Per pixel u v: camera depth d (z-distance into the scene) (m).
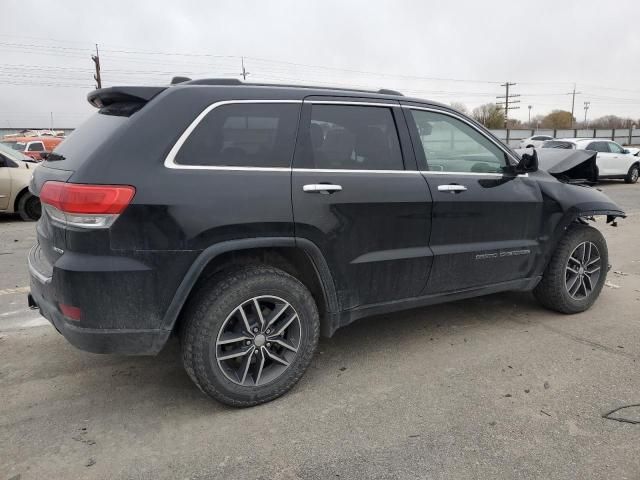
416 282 3.54
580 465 2.50
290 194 2.94
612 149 18.16
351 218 3.16
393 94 3.59
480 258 3.81
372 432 2.77
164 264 2.67
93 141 2.80
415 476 2.42
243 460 2.54
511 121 76.75
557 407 3.02
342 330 4.20
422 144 3.58
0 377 3.38
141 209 2.59
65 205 2.57
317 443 2.68
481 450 2.61
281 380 3.07
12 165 9.56
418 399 3.12
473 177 3.77
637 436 2.73
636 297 5.09
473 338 4.04
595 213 4.39
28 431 2.78
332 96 3.26
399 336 4.08
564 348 3.85
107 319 2.64
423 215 3.46
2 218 10.22
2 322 4.36
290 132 3.05
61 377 3.39
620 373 3.44
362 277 3.29
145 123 2.72
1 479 2.39
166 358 3.68
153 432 2.78
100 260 2.58
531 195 4.06
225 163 2.84
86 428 2.81
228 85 3.00
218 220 2.74
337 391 3.22
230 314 2.85
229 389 2.91
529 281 4.24
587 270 4.58
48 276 2.79
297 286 3.04
